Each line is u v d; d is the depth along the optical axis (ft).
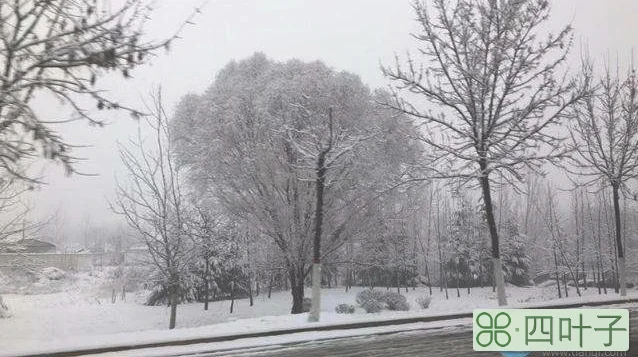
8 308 80.38
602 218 125.39
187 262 67.00
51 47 19.47
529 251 144.77
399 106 56.13
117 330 71.31
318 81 69.92
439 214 127.65
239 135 70.85
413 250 118.52
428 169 57.21
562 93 52.03
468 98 54.34
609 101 62.59
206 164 71.97
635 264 118.11
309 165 58.29
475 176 53.72
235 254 97.19
